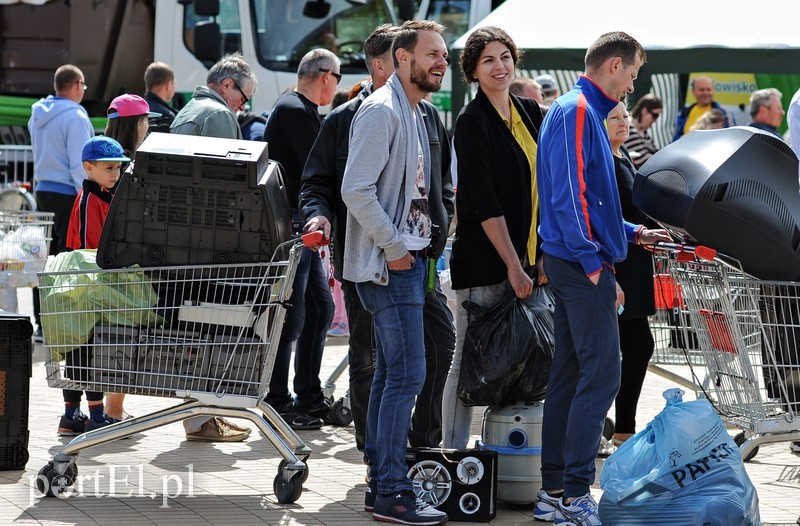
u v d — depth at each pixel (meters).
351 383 7.02
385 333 5.93
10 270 9.53
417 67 5.89
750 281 6.05
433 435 6.71
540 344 6.25
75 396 7.89
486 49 6.54
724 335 6.22
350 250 6.00
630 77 5.93
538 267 6.68
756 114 12.09
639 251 7.36
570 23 13.53
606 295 5.80
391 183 5.89
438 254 6.14
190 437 7.86
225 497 6.45
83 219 7.56
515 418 6.36
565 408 6.06
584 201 5.69
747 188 5.91
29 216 9.90
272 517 6.05
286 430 6.47
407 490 5.93
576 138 5.70
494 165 6.53
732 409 6.33
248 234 6.11
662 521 5.48
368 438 6.29
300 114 8.35
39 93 17.66
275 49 15.76
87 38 17.05
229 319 6.15
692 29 13.06
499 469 6.34
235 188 6.07
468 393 6.38
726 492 5.47
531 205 6.66
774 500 6.56
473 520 6.07
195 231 6.14
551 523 6.07
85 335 6.27
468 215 6.54
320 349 8.55
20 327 6.87
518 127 6.73
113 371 6.30
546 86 11.19
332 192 6.47
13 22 17.66
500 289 6.58
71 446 6.39
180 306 6.18
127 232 6.18
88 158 7.54
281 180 6.37
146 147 6.12
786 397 6.18
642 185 6.23
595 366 5.80
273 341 6.18
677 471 5.49
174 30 16.25
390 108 5.85
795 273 5.99
